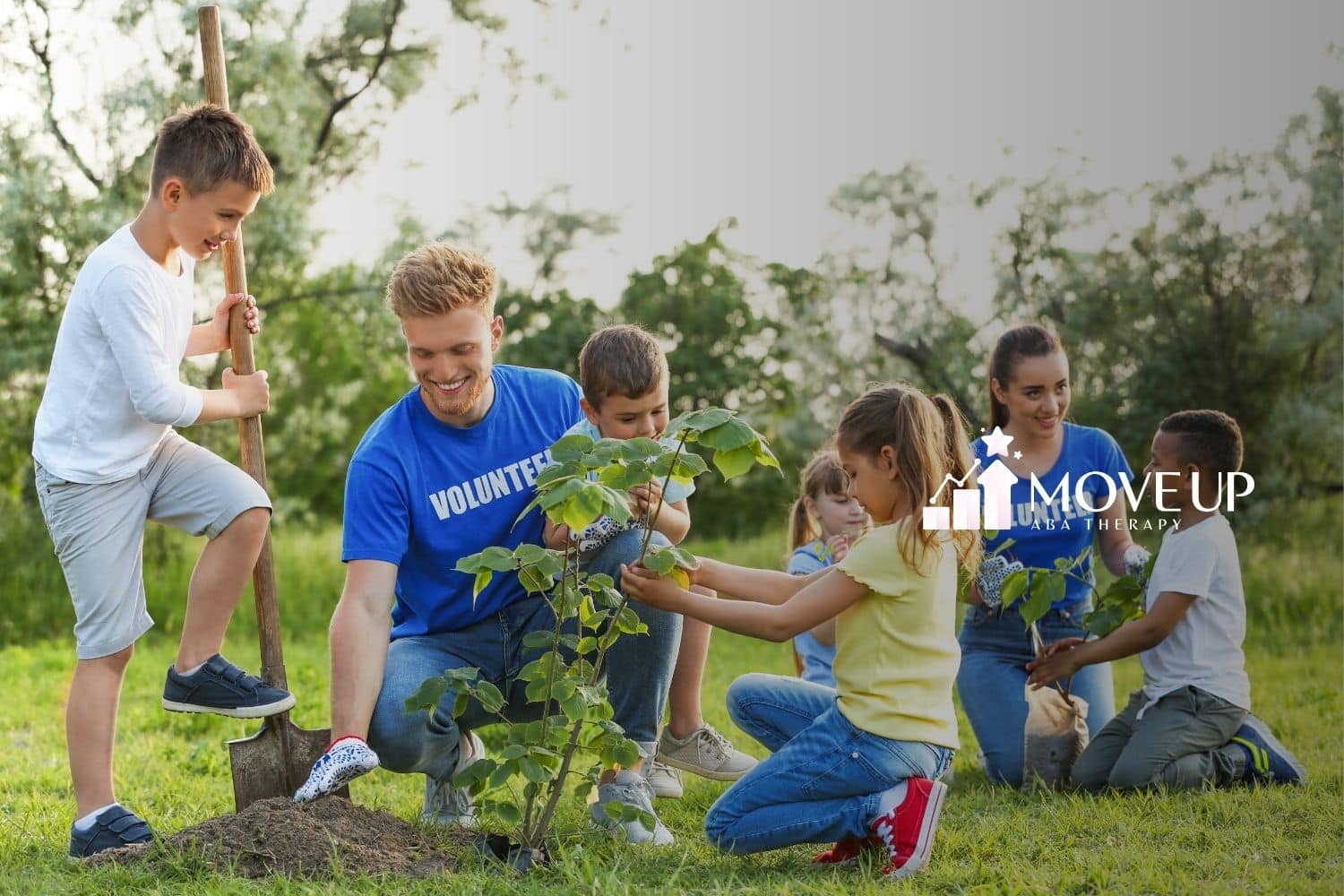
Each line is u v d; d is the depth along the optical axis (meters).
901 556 3.51
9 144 11.16
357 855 3.39
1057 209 12.43
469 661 4.08
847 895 3.22
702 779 5.06
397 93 12.95
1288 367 11.79
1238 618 4.68
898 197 12.98
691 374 15.17
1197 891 3.25
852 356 13.34
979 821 4.09
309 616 11.10
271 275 12.52
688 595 3.55
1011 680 5.02
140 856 3.49
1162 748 4.52
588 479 3.34
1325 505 11.58
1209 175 12.00
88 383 3.71
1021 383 5.13
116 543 3.76
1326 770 4.89
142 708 6.88
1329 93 11.70
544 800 4.40
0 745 6.01
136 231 3.79
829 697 4.29
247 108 11.76
